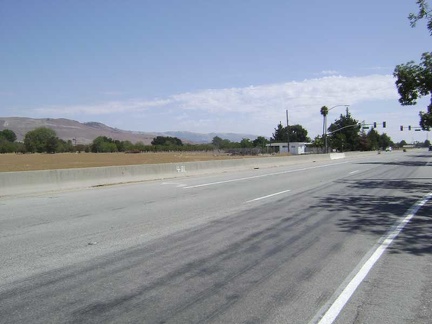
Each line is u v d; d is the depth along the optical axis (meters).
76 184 18.28
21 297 5.26
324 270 6.40
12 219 10.55
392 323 4.55
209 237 8.55
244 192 16.75
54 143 127.12
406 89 41.88
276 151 120.56
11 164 43.34
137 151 130.38
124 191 17.12
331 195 15.73
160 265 6.61
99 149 131.88
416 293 5.45
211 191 17.12
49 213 11.47
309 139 161.12
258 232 9.05
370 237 8.62
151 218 10.68
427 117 59.94
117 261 6.83
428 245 7.96
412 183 20.77
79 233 8.90
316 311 4.86
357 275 6.16
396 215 11.27
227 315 4.74
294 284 5.77
